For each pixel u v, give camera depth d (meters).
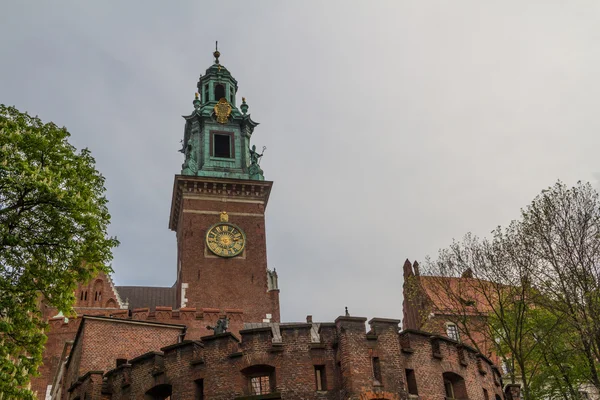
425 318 57.38
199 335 59.81
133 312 60.44
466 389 35.41
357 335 32.78
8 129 29.89
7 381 27.02
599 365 43.69
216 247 73.38
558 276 41.25
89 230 31.31
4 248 29.17
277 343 33.31
